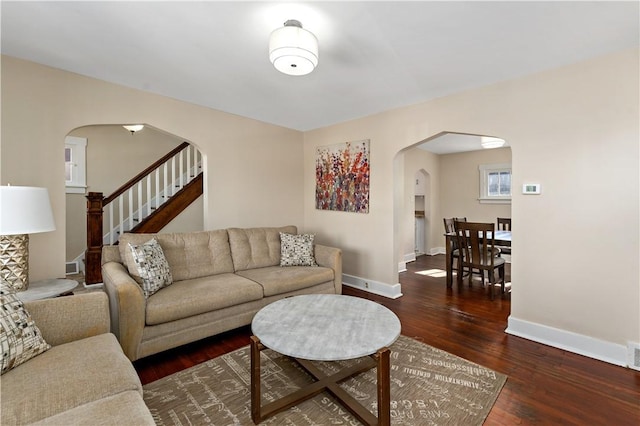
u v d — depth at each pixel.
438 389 1.95
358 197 4.13
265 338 1.72
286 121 4.28
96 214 3.85
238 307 2.69
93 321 1.72
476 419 1.68
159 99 3.26
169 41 2.17
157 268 2.53
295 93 3.19
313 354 1.55
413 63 2.47
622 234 2.27
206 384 2.00
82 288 3.80
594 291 2.38
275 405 1.73
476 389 1.95
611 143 2.29
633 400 1.85
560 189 2.52
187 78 2.82
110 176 5.11
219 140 3.81
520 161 2.72
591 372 2.15
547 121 2.57
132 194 4.87
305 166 4.88
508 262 5.95
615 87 2.27
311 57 1.90
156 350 2.24
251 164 4.16
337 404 1.80
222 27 1.99
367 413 1.67
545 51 2.27
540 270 2.63
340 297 2.46
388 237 3.82
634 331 2.22
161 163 4.73
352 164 4.18
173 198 4.62
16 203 1.87
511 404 1.81
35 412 1.09
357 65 2.51
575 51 2.27
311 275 3.21
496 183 6.31
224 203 3.89
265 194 4.34
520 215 2.73
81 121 2.78
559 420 1.68
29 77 2.52
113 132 5.15
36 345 1.42
